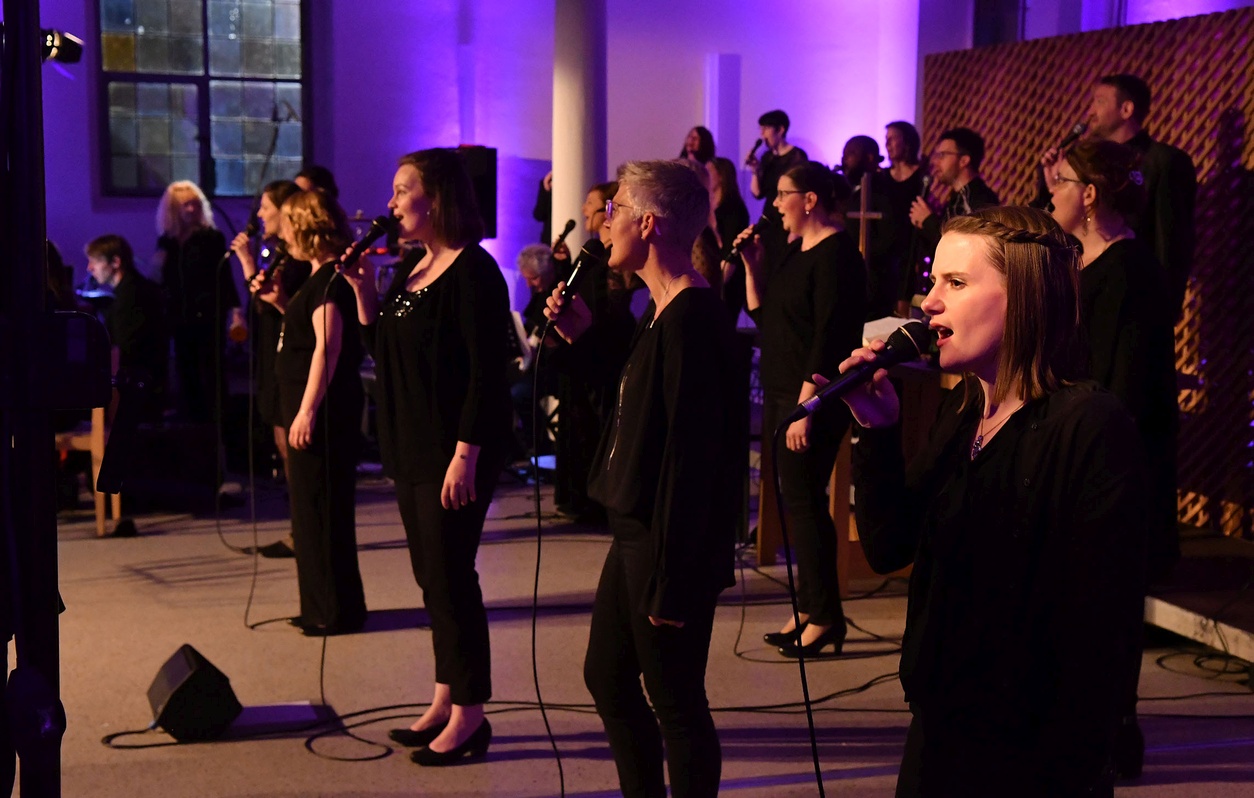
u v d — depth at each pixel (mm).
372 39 10352
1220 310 5691
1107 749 1522
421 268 3195
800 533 4160
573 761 3330
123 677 3973
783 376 4145
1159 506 3502
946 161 5852
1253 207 5547
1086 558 1513
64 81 10453
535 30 10609
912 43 10617
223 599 4852
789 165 8289
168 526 6086
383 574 5230
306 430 4250
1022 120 7309
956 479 1668
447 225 3119
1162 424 3191
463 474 3080
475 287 3084
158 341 6754
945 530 1648
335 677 3988
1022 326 1606
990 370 1661
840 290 3955
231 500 6492
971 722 1622
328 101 10875
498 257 10727
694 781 2354
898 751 3404
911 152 6816
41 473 1400
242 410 7328
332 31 10461
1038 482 1564
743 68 10797
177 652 3693
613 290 5074
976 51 7688
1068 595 1527
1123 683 1517
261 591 4969
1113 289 3137
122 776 3234
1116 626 1502
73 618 4590
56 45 1627
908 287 6391
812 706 3732
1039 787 1575
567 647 4277
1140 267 3141
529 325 7078
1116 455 1522
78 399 1399
